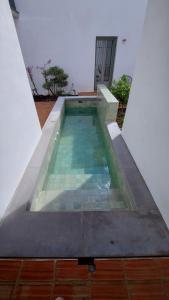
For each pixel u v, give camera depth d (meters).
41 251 1.57
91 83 8.96
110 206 2.63
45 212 1.96
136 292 1.29
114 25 7.81
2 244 1.63
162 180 1.91
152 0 2.19
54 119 4.75
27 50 7.89
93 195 2.83
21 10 7.12
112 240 1.67
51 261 1.49
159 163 1.98
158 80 2.04
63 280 1.35
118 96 5.73
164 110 1.89
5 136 2.13
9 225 1.81
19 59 2.85
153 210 2.00
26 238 1.69
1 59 2.20
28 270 1.42
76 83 8.88
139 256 1.54
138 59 2.73
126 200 2.54
